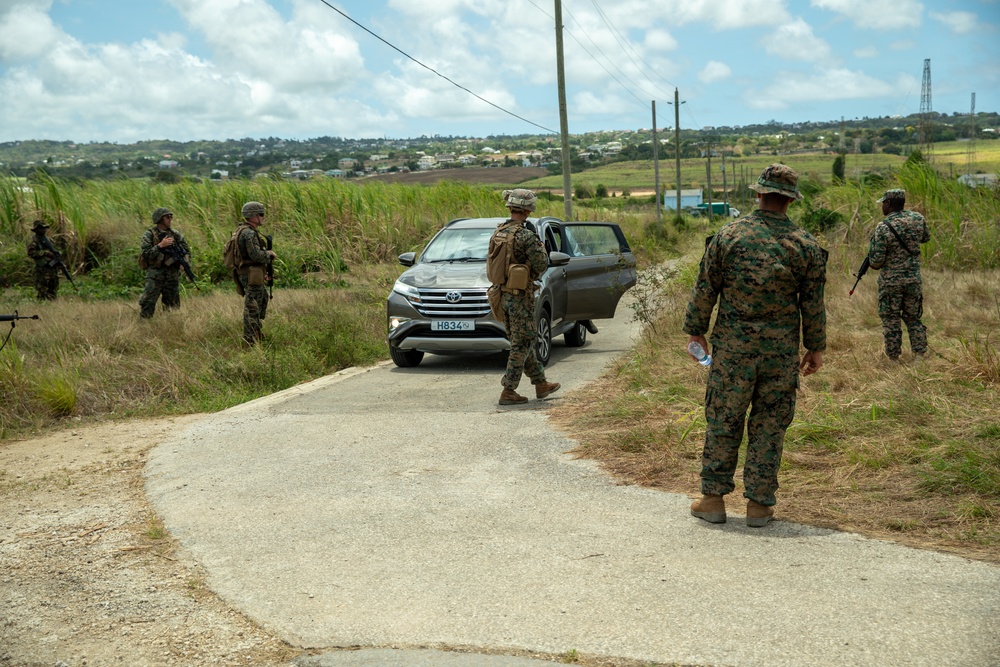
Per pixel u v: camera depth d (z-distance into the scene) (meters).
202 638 3.52
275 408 7.95
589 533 4.45
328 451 6.32
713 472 4.51
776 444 4.41
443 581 3.94
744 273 4.25
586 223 11.77
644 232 32.72
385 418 7.30
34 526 4.95
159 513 5.09
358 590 3.89
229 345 10.58
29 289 16.12
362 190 22.45
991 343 8.36
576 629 3.41
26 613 3.81
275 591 3.93
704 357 4.53
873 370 7.44
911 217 8.00
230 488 5.52
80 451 6.64
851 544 4.14
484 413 7.35
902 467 5.07
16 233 18.03
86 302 14.41
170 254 11.90
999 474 4.71
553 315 10.39
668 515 4.68
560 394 8.00
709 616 3.46
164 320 11.28
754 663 3.09
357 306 13.81
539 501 5.00
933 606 3.44
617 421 6.65
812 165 98.88
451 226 11.31
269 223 20.81
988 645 3.12
